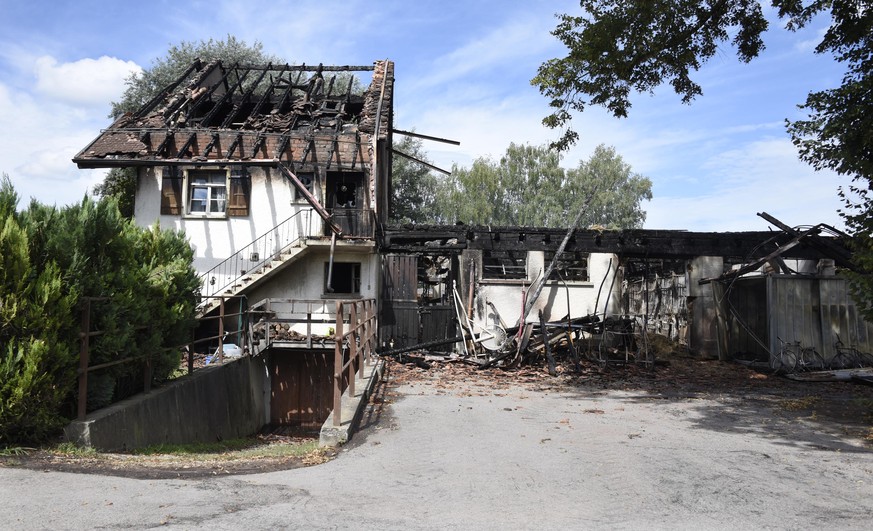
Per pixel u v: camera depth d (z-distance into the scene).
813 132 11.12
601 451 7.41
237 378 15.01
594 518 4.71
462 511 4.87
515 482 5.88
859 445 7.94
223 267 20.42
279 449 9.17
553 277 21.06
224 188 20.95
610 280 21.17
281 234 20.59
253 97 25.75
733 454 7.28
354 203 21.31
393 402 11.78
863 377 15.11
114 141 20.64
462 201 61.47
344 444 8.02
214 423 12.90
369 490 5.52
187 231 20.56
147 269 9.89
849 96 10.74
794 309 17.58
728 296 19.55
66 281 7.45
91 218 8.29
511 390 14.01
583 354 18.38
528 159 63.53
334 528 4.28
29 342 6.85
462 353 19.88
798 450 7.57
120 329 8.52
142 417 8.89
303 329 20.41
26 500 4.65
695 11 12.97
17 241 6.98
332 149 21.00
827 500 5.34
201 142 20.97
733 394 13.48
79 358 7.52
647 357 17.64
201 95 24.08
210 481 5.61
